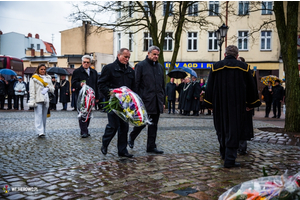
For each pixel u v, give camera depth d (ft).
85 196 11.04
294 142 22.77
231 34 101.55
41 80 24.75
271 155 18.40
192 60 104.27
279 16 29.48
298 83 28.37
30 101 24.53
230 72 15.64
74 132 27.50
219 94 15.79
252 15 99.86
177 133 27.68
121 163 16.12
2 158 17.02
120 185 12.33
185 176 13.70
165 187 12.09
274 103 51.42
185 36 104.17
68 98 57.57
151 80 18.74
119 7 64.85
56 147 20.45
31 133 26.58
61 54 156.25
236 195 7.35
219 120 16.08
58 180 12.99
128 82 18.12
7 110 55.06
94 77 26.55
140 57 108.17
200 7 101.81
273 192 7.22
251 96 16.16
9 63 99.40
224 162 15.44
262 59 99.96
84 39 153.58
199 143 22.54
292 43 28.53
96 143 22.12
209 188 11.98
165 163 16.19
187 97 50.21
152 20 65.77
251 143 22.79
